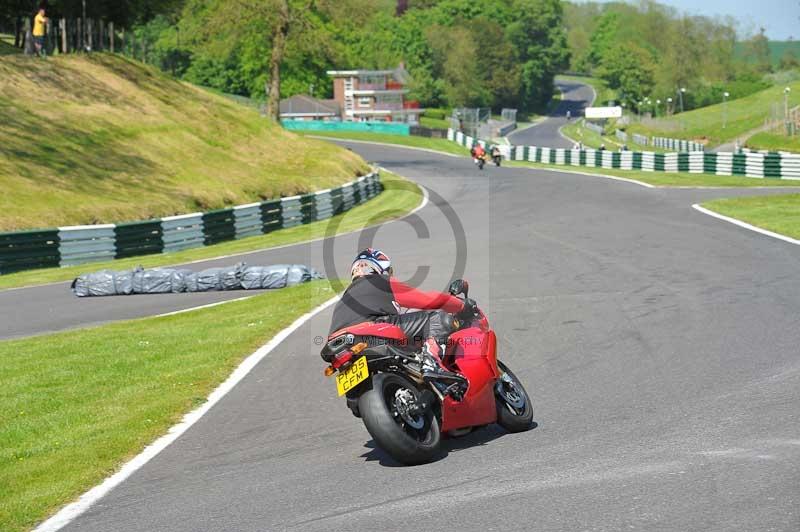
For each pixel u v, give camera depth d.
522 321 23.92
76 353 23.34
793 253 33.84
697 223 47.12
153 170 77.19
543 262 36.06
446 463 12.55
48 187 64.69
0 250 47.31
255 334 23.67
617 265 33.91
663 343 20.12
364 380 12.56
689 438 12.83
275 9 127.25
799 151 132.62
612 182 85.06
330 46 131.62
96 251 51.78
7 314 33.22
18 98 79.94
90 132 79.56
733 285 27.55
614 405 15.23
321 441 14.22
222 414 16.31
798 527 9.17
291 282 35.41
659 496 10.35
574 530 9.49
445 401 13.08
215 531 10.44
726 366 17.53
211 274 36.25
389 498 11.09
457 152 159.38
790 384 15.70
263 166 92.88
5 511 11.62
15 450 14.81
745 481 10.67
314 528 10.20
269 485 12.09
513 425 14.14
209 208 73.50
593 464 11.87
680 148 179.50
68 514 11.47
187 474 12.94
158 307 32.50
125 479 12.85
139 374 20.09
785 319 21.88
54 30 100.94
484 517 10.09
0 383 20.31
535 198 72.50
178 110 97.00
